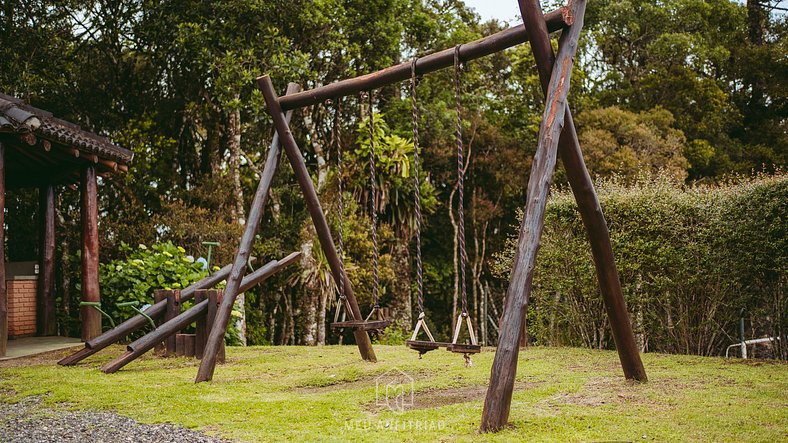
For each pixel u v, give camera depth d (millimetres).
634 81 27062
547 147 4590
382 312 6543
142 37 16656
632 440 3879
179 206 15219
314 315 17109
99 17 17078
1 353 8164
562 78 4770
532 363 7348
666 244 8359
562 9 4867
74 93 16906
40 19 16125
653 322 8648
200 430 4328
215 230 14758
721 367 6758
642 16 26766
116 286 10570
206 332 7945
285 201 18438
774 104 27422
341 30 17016
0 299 8148
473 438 3955
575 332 9453
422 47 19453
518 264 4387
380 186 17922
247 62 15672
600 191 9297
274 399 5410
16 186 11703
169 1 16125
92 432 4336
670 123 23266
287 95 7039
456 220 23094
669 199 8398
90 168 10117
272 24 16141
